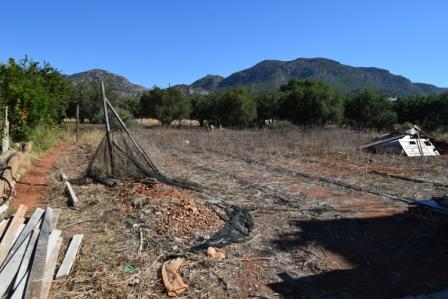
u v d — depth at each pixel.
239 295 4.59
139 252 5.38
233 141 20.02
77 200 7.38
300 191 9.61
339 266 5.45
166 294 4.50
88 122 34.81
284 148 17.97
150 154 13.88
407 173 12.34
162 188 8.02
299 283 4.93
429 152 16.67
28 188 8.59
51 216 5.43
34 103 14.49
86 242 5.59
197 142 20.25
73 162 12.62
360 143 19.42
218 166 13.20
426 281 5.11
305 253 5.79
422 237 6.57
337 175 11.80
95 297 4.32
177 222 6.45
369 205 8.41
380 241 6.36
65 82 22.05
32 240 4.87
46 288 4.24
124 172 8.95
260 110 40.28
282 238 6.32
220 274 4.99
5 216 6.36
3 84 13.54
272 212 7.67
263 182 10.55
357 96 35.31
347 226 7.01
